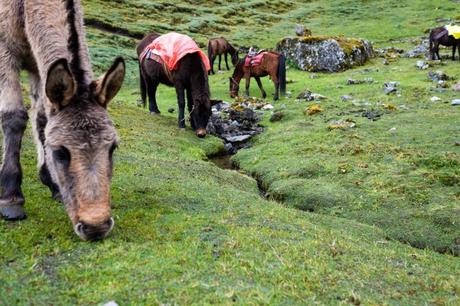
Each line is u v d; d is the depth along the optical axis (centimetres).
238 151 1235
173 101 1780
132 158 915
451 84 1680
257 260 473
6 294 396
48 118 466
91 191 438
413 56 2527
